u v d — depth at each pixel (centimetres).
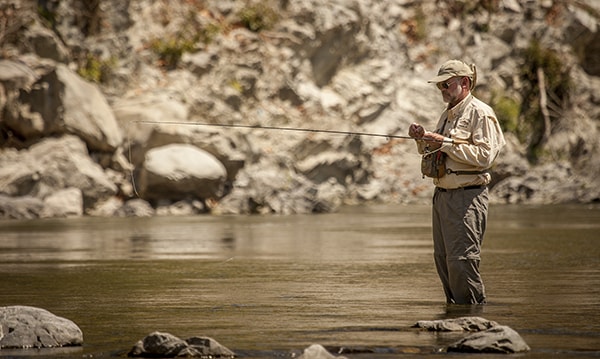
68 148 4138
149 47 5259
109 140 4281
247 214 4134
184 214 4112
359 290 1480
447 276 1356
